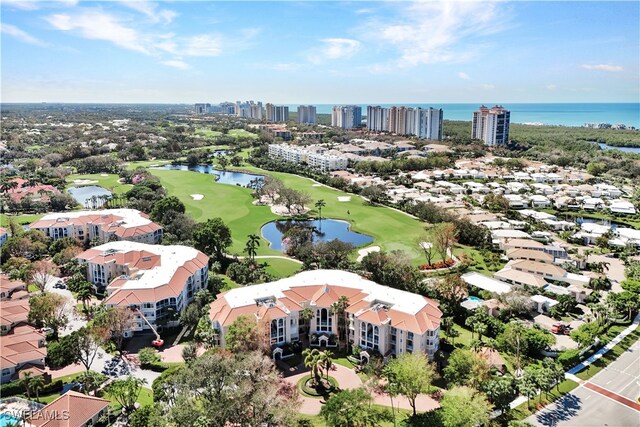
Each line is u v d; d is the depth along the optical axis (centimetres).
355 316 11731
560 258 18938
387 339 11456
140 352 11350
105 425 9100
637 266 17375
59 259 16975
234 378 9100
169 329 13100
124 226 19612
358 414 8750
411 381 9262
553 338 11825
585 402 9962
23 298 14150
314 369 10375
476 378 9806
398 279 14925
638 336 12962
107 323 11475
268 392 8900
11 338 11350
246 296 12412
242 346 10506
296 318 12156
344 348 12162
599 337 12700
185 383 8975
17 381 10350
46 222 19775
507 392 9475
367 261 15888
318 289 12938
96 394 10050
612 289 16162
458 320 13825
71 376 10875
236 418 8488
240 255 18912
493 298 14350
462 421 8531
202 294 13862
